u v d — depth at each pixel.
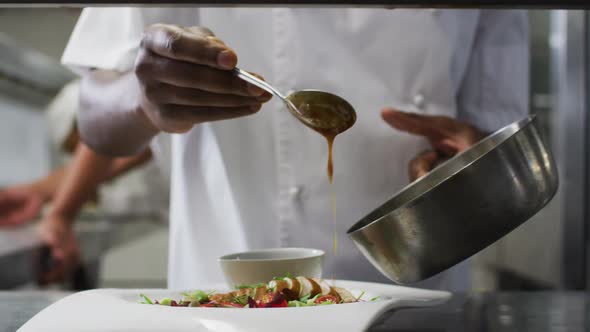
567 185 1.73
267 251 0.84
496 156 0.62
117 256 2.62
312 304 0.66
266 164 1.08
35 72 2.23
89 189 2.10
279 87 1.08
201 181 1.14
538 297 0.77
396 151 1.08
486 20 1.17
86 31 1.08
